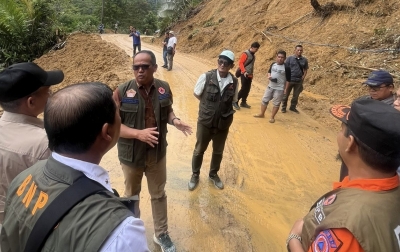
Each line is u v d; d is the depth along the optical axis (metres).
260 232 3.71
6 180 1.71
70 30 27.23
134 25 56.38
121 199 1.25
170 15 34.00
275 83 7.17
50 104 1.26
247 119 7.53
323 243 1.28
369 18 11.13
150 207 3.97
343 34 11.28
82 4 57.00
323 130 7.15
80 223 1.08
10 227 1.22
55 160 1.25
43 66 17.84
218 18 22.80
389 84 3.38
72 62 16.62
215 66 15.50
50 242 1.09
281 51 7.02
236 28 18.88
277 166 5.37
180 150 5.72
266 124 7.27
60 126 1.22
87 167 1.24
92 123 1.25
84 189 1.16
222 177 4.89
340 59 10.30
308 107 8.52
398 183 1.33
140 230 1.16
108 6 53.19
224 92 3.98
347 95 8.76
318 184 4.86
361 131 1.32
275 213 4.10
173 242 3.45
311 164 5.50
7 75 1.72
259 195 4.49
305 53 11.66
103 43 18.45
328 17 12.66
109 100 1.33
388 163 1.28
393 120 1.26
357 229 1.18
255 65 13.52
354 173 1.41
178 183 4.63
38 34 20.45
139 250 1.13
